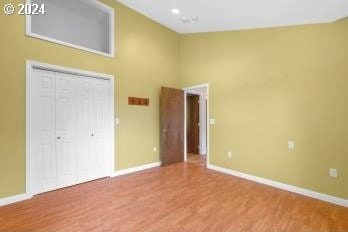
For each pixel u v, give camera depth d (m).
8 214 2.68
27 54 3.15
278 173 3.74
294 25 3.52
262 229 2.38
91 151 4.02
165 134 5.27
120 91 4.42
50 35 4.06
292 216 2.69
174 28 5.44
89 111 3.98
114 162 4.34
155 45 5.16
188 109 7.09
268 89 3.90
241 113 4.36
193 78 5.45
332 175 3.09
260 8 3.24
